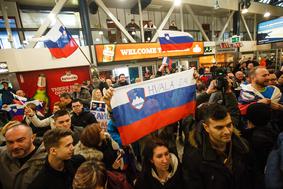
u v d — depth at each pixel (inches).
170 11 370.3
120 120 60.5
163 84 67.4
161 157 48.5
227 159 45.7
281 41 316.5
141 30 343.6
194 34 480.4
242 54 472.4
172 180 50.0
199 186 45.4
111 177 51.9
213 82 91.7
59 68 267.4
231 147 46.0
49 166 49.0
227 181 43.6
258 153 50.7
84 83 253.4
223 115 42.6
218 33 516.4
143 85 64.5
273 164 41.4
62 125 80.9
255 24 528.7
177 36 147.6
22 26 299.9
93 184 37.4
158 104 66.2
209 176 44.1
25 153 57.4
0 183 58.2
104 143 68.3
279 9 573.9
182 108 70.4
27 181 54.4
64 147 48.7
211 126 43.5
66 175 51.1
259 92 78.4
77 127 92.4
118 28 331.0
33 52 245.1
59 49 177.5
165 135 63.3
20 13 299.1
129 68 326.3
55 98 266.8
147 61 341.7
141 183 52.5
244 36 567.8
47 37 172.9
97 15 355.6
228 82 78.3
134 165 80.3
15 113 120.6
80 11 288.7
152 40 347.6
